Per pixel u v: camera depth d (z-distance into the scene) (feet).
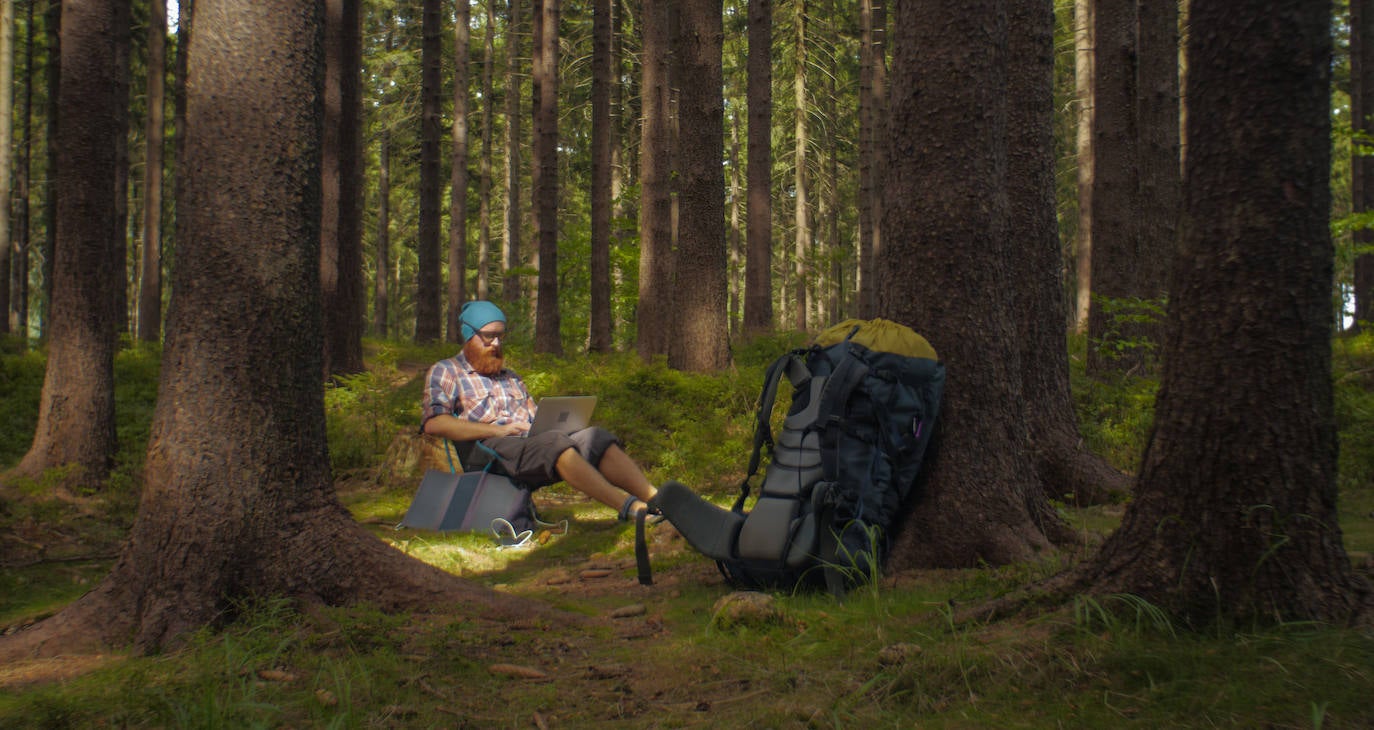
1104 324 31.09
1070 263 99.91
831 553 13.00
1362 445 21.71
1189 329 9.02
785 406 29.99
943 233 14.37
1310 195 8.50
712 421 29.76
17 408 35.04
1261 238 8.54
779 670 9.45
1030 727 7.23
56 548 18.37
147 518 11.03
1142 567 9.11
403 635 10.53
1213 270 8.81
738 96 104.32
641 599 13.98
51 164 65.67
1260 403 8.53
